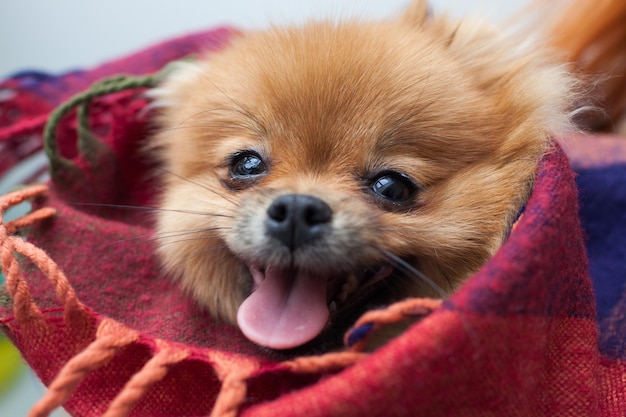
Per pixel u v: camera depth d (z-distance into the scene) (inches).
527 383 8.1
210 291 10.8
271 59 10.9
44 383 9.0
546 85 10.9
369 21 11.9
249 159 10.9
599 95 12.8
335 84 10.4
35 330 8.9
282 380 8.7
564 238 8.4
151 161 12.7
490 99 10.9
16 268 8.9
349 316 10.4
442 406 7.7
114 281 10.4
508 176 10.4
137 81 12.0
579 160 11.7
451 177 10.4
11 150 12.8
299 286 10.1
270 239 9.9
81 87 13.2
